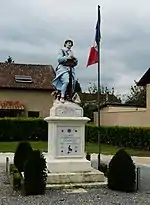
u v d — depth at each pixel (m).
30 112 42.94
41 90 43.19
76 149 12.56
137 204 9.71
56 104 12.91
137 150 28.58
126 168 11.31
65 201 9.95
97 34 14.73
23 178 11.19
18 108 41.53
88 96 55.31
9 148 28.45
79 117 12.61
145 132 28.81
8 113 42.19
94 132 35.72
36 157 10.88
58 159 12.37
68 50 13.30
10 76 44.28
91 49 14.96
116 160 11.40
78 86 13.34
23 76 44.56
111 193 10.97
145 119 32.19
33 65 47.62
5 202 9.90
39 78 44.84
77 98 13.10
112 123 37.00
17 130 36.97
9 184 12.75
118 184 11.29
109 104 39.94
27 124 37.19
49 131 13.02
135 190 11.51
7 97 42.41
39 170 10.83
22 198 10.34
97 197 10.42
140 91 60.72
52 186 11.38
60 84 13.02
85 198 10.29
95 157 22.61
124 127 31.41
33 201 9.96
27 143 14.08
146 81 32.12
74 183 11.76
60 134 12.47
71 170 12.22
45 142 34.50
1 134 36.59
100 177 12.03
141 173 16.11
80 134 12.63
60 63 13.16
